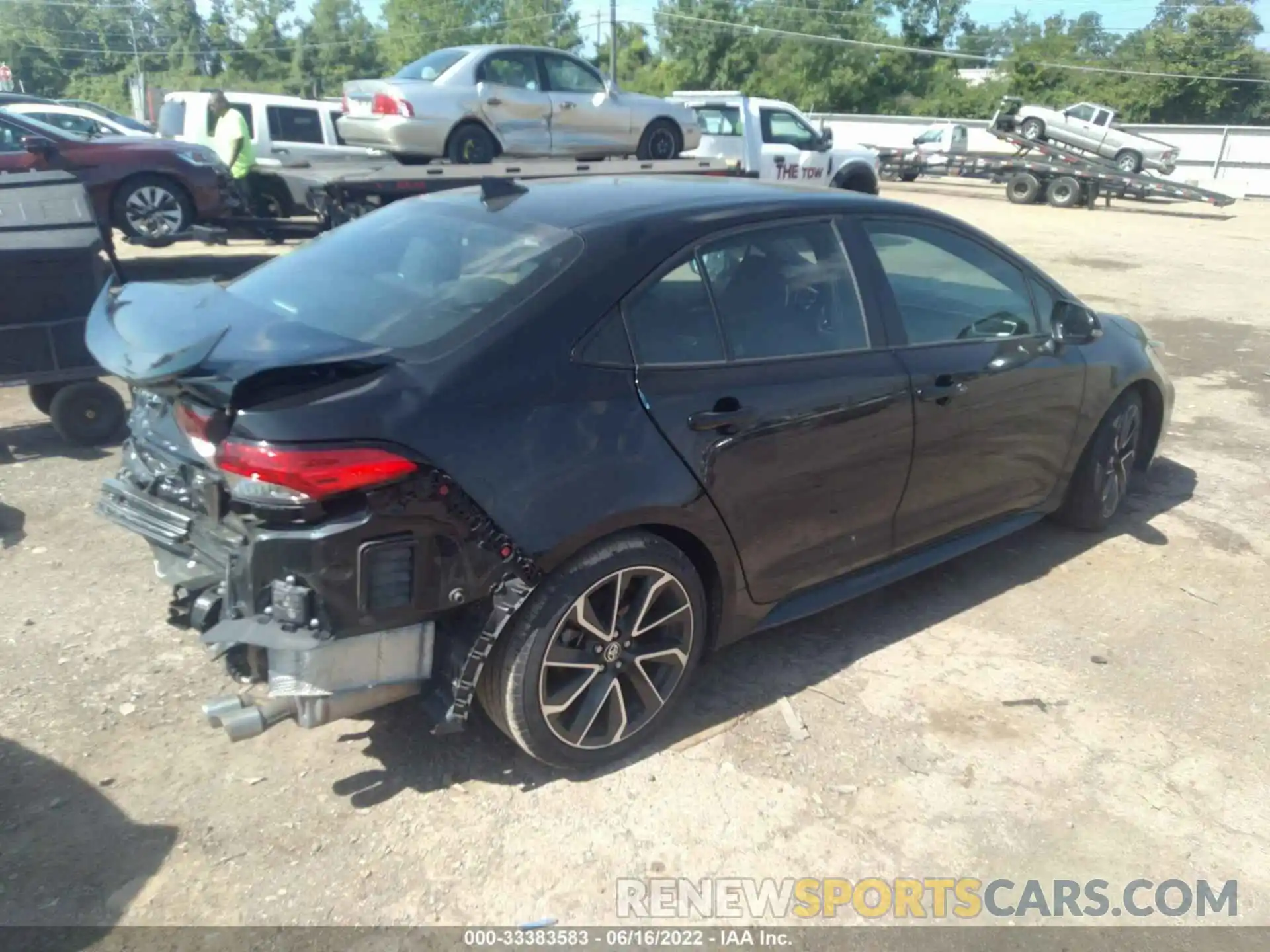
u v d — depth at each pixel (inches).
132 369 105.0
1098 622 167.8
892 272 152.8
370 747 129.0
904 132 1617.9
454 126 420.2
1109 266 595.8
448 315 117.1
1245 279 561.6
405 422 104.2
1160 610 172.6
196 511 115.6
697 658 132.6
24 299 213.0
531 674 115.6
